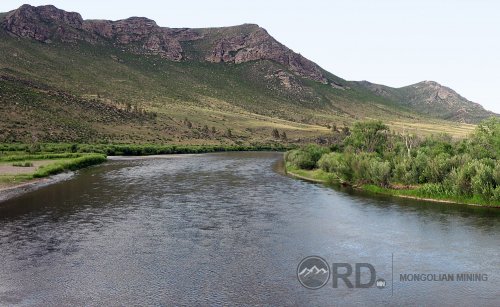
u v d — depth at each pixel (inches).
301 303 634.8
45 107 4758.9
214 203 1411.2
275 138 6510.8
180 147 4564.5
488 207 1332.4
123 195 1556.3
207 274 748.6
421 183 1653.5
